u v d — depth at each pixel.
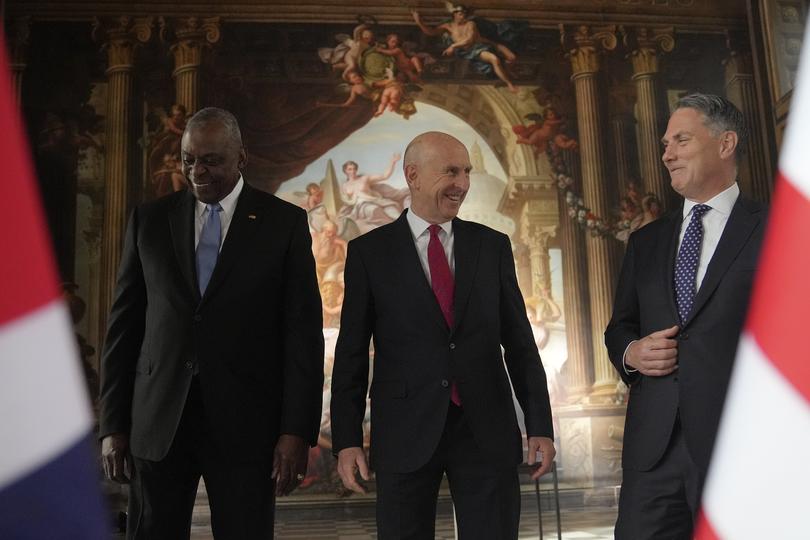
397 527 2.70
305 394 2.72
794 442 0.73
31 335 0.71
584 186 11.20
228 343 2.71
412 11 11.37
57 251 10.41
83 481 0.74
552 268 10.98
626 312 2.92
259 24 11.16
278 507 9.73
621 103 11.44
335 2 11.29
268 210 2.90
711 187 2.73
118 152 10.73
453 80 11.33
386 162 11.06
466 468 2.75
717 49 11.57
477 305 2.88
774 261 0.75
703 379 2.54
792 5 10.80
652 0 11.63
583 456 10.42
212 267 2.79
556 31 11.52
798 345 0.73
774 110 10.78
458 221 3.05
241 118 10.98
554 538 7.80
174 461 2.65
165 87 10.95
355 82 11.19
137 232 2.87
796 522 0.73
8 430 0.70
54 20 10.91
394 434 2.77
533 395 2.89
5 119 0.71
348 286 2.98
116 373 2.76
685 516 2.62
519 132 11.27
